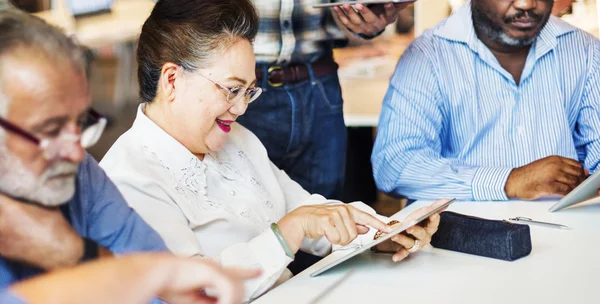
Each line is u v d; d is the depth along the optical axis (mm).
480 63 2215
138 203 1339
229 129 1541
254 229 1549
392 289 1213
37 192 854
